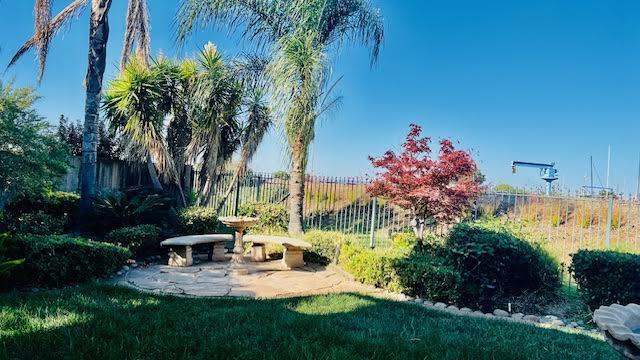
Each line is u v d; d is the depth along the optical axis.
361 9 12.27
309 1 11.18
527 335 4.79
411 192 8.41
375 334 4.28
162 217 10.20
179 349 3.47
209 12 12.00
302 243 8.41
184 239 8.27
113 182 12.69
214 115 12.90
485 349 4.02
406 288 6.74
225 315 4.64
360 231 12.15
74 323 3.91
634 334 2.46
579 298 6.99
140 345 3.49
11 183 6.41
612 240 10.59
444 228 10.31
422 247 8.34
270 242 8.54
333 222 12.89
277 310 5.05
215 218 10.84
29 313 4.22
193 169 14.09
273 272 8.00
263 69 12.35
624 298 5.90
